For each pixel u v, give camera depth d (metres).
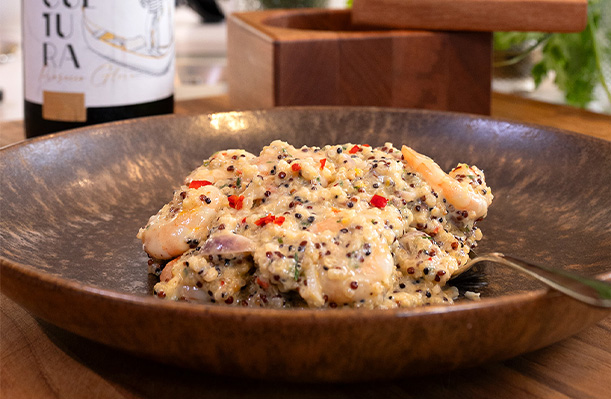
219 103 0.62
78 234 0.38
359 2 0.55
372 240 0.32
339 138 0.45
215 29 1.09
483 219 0.39
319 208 0.34
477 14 0.54
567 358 0.32
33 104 0.49
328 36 0.53
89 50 0.47
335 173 0.36
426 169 0.37
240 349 0.25
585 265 0.36
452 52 0.55
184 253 0.34
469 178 0.37
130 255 0.37
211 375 0.30
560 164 0.41
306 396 0.29
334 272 0.31
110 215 0.40
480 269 0.36
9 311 0.34
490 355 0.27
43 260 0.36
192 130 0.44
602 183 0.39
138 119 0.43
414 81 0.55
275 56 0.52
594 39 0.65
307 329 0.24
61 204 0.39
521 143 0.42
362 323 0.24
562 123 0.56
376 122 0.45
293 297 0.33
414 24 0.55
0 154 0.37
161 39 0.49
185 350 0.26
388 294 0.33
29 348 0.32
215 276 0.33
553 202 0.40
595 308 0.28
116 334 0.26
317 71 0.53
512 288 0.34
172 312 0.24
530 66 0.74
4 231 0.36
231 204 0.35
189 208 0.35
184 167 0.43
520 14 0.54
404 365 0.26
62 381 0.30
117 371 0.31
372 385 0.30
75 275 0.35
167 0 0.50
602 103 0.77
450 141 0.44
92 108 0.48
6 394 0.29
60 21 0.47
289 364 0.25
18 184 0.38
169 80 0.51
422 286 0.34
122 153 0.42
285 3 0.72
